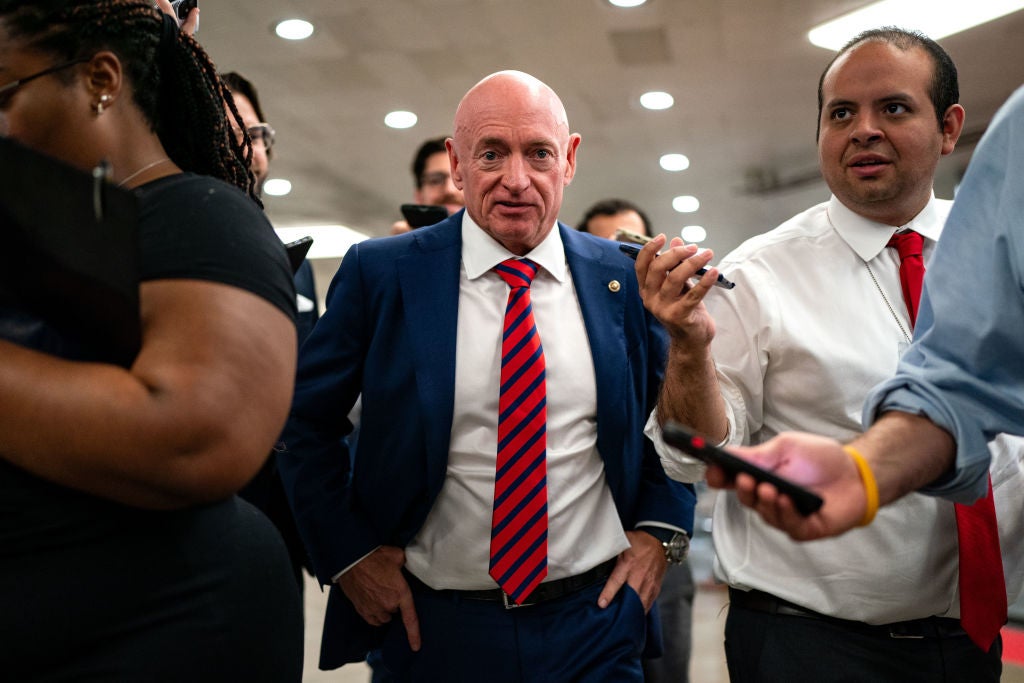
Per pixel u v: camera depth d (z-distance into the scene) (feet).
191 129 4.19
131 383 3.01
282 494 8.10
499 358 6.23
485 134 6.16
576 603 6.21
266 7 17.61
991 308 3.73
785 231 6.19
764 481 3.15
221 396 3.08
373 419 6.35
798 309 5.87
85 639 3.17
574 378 6.25
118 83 3.58
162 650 3.24
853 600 5.66
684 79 21.44
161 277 3.25
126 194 2.95
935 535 5.66
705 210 33.76
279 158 27.58
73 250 2.86
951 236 3.95
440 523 6.25
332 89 22.11
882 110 5.75
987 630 5.46
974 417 3.78
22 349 3.08
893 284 5.90
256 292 3.33
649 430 6.10
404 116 24.03
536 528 5.94
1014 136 3.69
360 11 17.85
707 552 21.45
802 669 5.74
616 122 24.56
